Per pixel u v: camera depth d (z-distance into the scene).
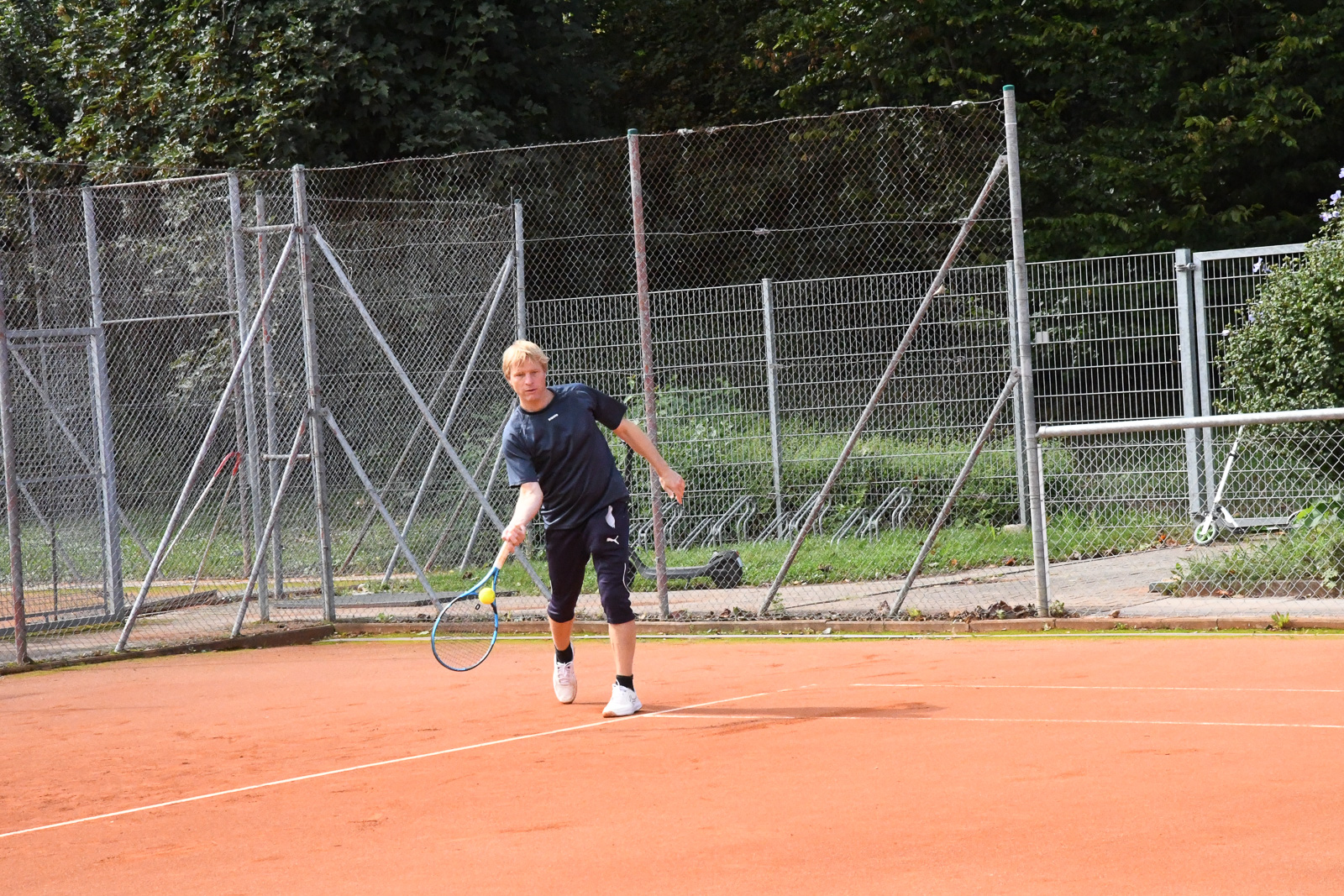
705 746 7.24
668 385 17.48
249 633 13.54
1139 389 16.78
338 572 17.72
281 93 24.59
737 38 35.00
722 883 4.79
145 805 6.68
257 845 5.75
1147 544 15.26
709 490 17.23
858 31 29.23
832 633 11.93
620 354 17.55
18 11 31.97
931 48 29.61
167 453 19.39
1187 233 27.70
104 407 15.33
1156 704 7.76
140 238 21.19
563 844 5.44
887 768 6.45
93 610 16.00
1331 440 14.46
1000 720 7.49
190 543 18.50
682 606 13.88
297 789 6.77
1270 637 10.32
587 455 8.48
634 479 17.44
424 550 17.75
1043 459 15.68
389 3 25.03
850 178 23.36
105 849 5.86
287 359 18.12
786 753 6.93
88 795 7.01
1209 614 11.35
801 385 17.20
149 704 10.01
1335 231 16.20
